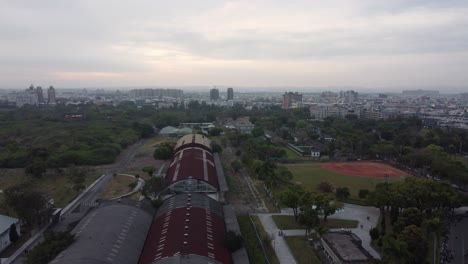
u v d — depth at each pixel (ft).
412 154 619.26
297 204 365.81
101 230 285.43
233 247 280.72
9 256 294.25
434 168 541.34
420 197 365.40
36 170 524.52
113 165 629.92
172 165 512.22
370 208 419.33
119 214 322.75
